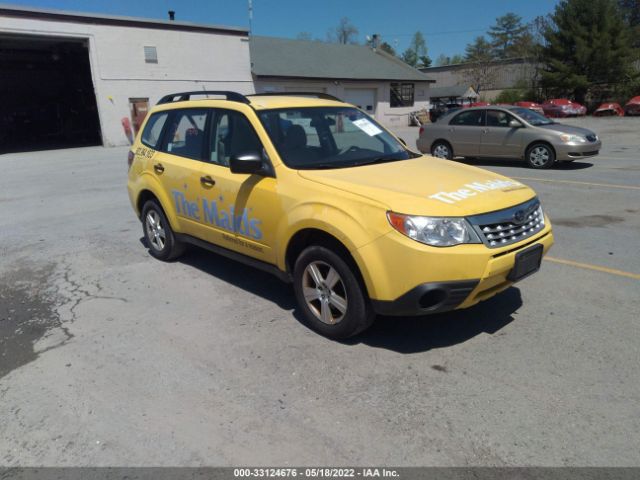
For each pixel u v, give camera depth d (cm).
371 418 293
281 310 443
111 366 359
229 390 325
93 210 891
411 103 4006
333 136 463
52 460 268
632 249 577
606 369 333
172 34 2595
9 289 513
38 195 1078
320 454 265
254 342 387
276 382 332
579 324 397
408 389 319
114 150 2267
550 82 3950
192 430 288
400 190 353
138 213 613
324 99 515
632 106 3241
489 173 427
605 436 271
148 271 555
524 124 1222
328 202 360
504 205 355
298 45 3775
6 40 2362
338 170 400
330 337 387
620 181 1002
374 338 387
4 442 284
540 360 347
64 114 3372
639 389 310
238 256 464
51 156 2094
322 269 383
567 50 3891
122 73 2473
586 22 3797
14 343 399
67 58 3077
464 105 4097
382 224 331
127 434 286
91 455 271
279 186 398
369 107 3703
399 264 325
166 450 272
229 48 2830
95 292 498
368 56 4053
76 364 364
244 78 2939
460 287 325
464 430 279
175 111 543
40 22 2197
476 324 404
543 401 302
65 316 445
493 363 346
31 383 342
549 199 852
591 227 672
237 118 452
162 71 2594
